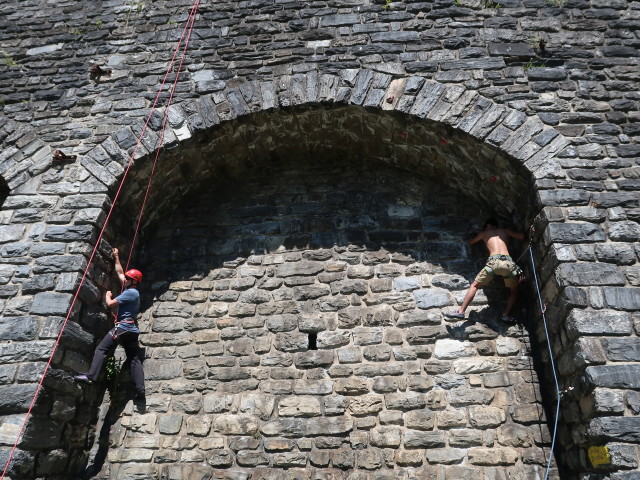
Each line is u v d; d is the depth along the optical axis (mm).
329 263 5254
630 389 3627
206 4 5820
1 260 4566
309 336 4938
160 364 4922
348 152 5785
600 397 3605
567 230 4270
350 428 4453
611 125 4715
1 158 5164
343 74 5164
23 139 5250
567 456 4098
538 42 5152
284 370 4777
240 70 5375
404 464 4281
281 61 5352
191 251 5535
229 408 4652
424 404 4484
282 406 4609
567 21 5277
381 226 5422
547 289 4375
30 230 4730
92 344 4633
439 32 5289
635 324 3861
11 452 3693
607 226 4289
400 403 4508
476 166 5094
